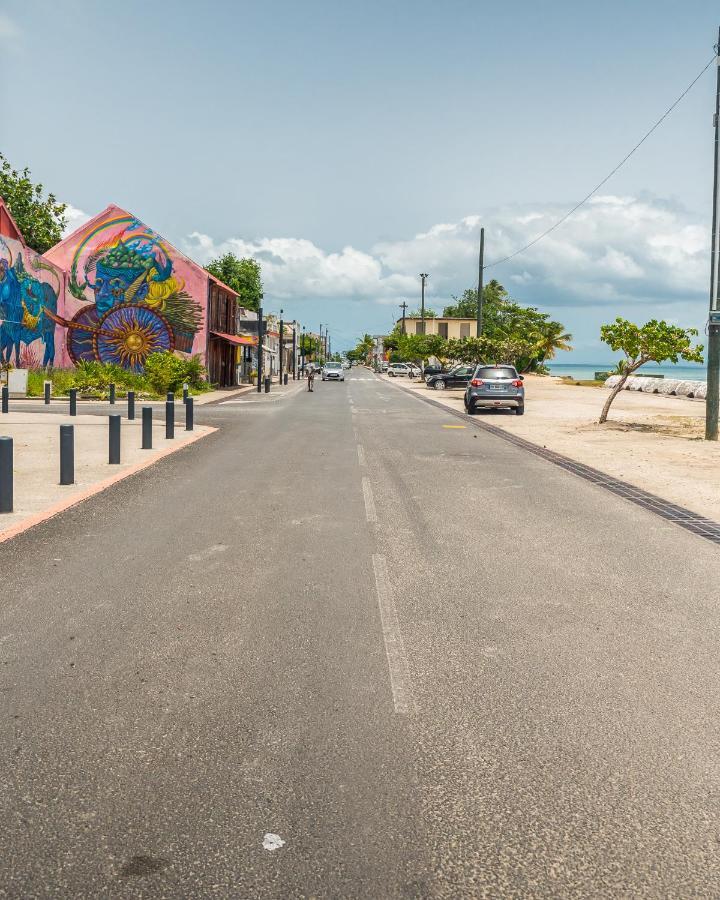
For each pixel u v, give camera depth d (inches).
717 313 711.1
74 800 124.2
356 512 366.3
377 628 207.5
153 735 145.9
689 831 118.2
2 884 104.7
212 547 294.0
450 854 112.1
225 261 3430.1
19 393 1291.8
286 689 167.5
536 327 3233.3
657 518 364.8
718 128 689.6
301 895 103.5
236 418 942.4
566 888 105.5
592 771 135.1
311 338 5629.9
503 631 206.4
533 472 512.7
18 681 170.4
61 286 1637.6
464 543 307.6
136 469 488.1
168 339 1699.1
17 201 2160.4
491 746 143.5
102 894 103.3
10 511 347.6
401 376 3462.1
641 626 212.2
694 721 154.8
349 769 134.6
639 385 1907.0
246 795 126.0
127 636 199.2
